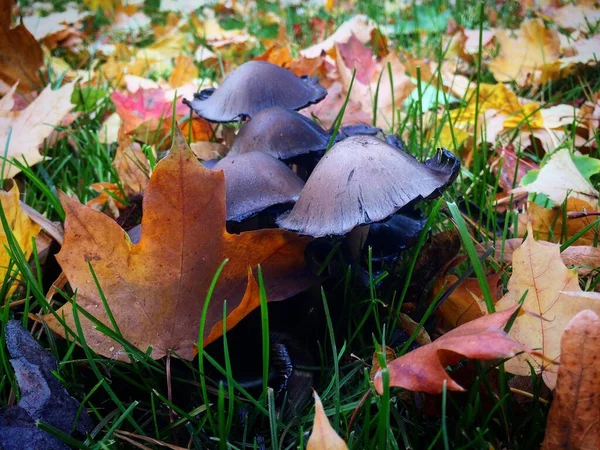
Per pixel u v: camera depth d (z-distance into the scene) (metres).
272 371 0.17
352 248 0.19
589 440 0.13
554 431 0.13
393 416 0.15
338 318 0.19
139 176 0.28
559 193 0.23
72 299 0.15
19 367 0.15
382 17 0.74
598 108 0.33
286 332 0.18
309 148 0.22
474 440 0.13
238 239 0.16
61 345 0.18
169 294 0.16
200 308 0.16
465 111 0.34
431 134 0.33
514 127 0.32
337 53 0.39
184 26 0.71
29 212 0.22
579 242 0.22
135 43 0.70
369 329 0.19
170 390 0.15
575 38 0.51
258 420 0.16
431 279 0.19
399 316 0.18
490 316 0.13
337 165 0.16
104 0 0.79
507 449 0.14
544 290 0.15
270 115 0.22
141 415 0.16
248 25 0.77
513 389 0.14
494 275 0.18
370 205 0.15
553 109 0.34
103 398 0.16
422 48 0.57
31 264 0.21
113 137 0.35
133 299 0.16
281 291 0.17
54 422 0.14
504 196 0.27
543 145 0.32
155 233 0.15
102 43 0.67
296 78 0.25
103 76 0.50
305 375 0.17
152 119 0.34
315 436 0.11
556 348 0.15
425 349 0.13
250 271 0.15
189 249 0.16
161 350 0.16
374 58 0.42
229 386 0.14
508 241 0.22
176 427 0.15
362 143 0.16
